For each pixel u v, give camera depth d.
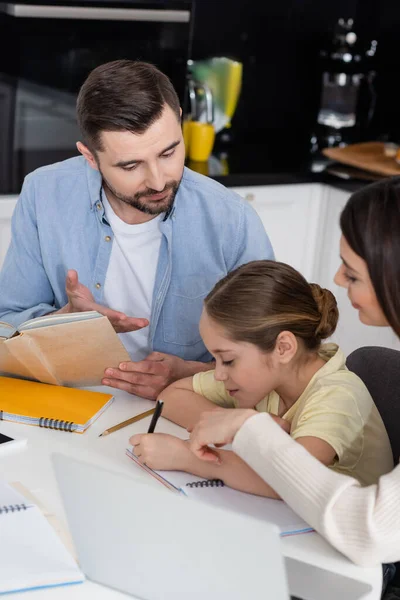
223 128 3.68
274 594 1.07
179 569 1.13
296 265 3.46
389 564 1.50
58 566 1.21
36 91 2.76
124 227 1.94
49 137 2.85
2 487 1.35
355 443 1.51
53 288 2.06
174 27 2.93
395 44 3.62
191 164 3.27
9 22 2.63
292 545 1.32
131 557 1.16
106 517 1.15
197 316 2.04
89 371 1.75
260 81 3.72
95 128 1.67
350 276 1.38
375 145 3.57
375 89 3.77
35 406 1.65
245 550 1.06
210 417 1.45
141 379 1.75
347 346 3.30
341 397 1.52
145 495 1.11
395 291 1.32
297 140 3.86
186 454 1.47
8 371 1.80
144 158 1.68
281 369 1.56
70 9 2.69
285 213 3.34
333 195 3.33
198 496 1.41
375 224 1.31
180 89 3.06
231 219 1.98
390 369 1.69
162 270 1.97
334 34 3.77
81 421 1.60
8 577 1.18
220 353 1.54
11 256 2.07
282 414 1.66
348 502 1.29
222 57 3.59
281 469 1.34
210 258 2.00
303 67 3.78
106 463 1.50
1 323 1.71
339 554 1.30
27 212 2.01
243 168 3.29
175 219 1.95
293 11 3.66
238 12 3.55
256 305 1.50
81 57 2.79
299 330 1.53
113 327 1.78
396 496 1.28
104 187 1.92
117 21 2.80
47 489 1.40
